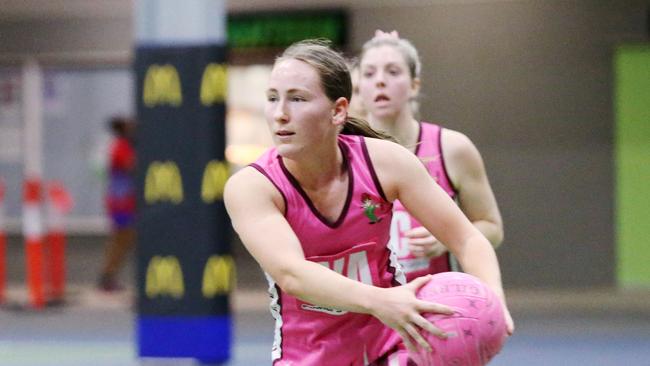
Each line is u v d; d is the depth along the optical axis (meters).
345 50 31.95
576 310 26.88
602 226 31.78
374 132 7.96
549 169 31.91
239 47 32.56
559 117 31.81
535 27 31.66
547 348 20.56
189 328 17.52
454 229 7.43
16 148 34.81
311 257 7.41
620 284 31.83
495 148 31.97
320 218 7.28
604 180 31.75
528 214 32.03
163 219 17.58
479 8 31.70
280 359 7.78
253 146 33.97
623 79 31.56
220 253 17.53
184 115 17.48
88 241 34.44
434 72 32.00
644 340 21.50
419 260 10.23
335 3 31.95
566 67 31.64
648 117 31.47
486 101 31.88
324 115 7.05
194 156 17.48
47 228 34.22
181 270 17.53
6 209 34.84
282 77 7.02
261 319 26.05
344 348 7.61
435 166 10.41
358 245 7.42
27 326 24.98
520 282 32.12
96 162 34.56
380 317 6.61
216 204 17.50
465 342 6.67
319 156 7.14
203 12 17.45
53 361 19.41
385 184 7.37
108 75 34.41
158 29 17.56
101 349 21.05
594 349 20.39
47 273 34.16
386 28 31.97
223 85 17.53
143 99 17.58
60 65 34.41
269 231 6.99
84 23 34.03
